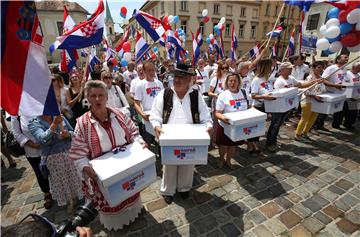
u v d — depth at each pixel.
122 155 1.84
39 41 1.22
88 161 1.79
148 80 3.44
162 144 1.99
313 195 2.65
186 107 2.35
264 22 30.08
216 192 2.76
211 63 7.81
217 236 2.11
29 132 2.17
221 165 3.33
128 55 6.13
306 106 3.96
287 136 4.48
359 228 2.16
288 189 2.78
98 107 1.79
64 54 4.64
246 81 4.22
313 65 4.23
